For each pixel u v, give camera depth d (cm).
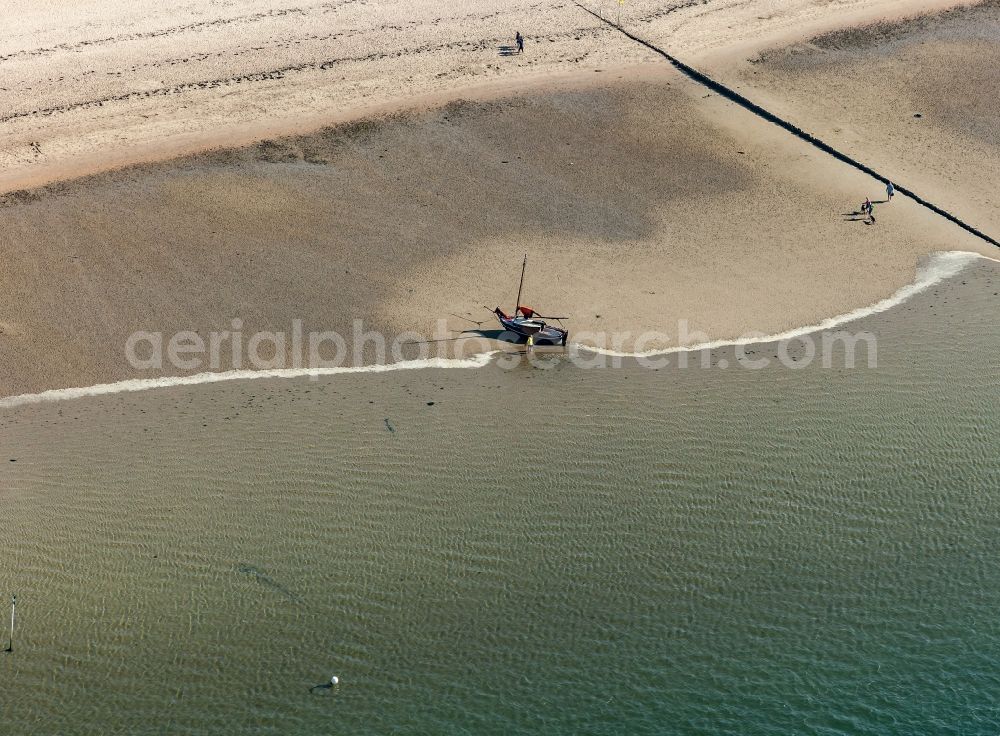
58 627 4188
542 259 6638
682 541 4534
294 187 7238
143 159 7450
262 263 6519
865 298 6278
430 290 6338
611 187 7381
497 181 7400
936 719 3794
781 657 4041
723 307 6209
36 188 7100
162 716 3866
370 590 4328
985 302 6169
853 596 4278
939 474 4850
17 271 6362
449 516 4681
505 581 4362
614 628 4162
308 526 4638
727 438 5122
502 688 3947
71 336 5925
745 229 6956
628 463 4978
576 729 3797
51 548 4541
